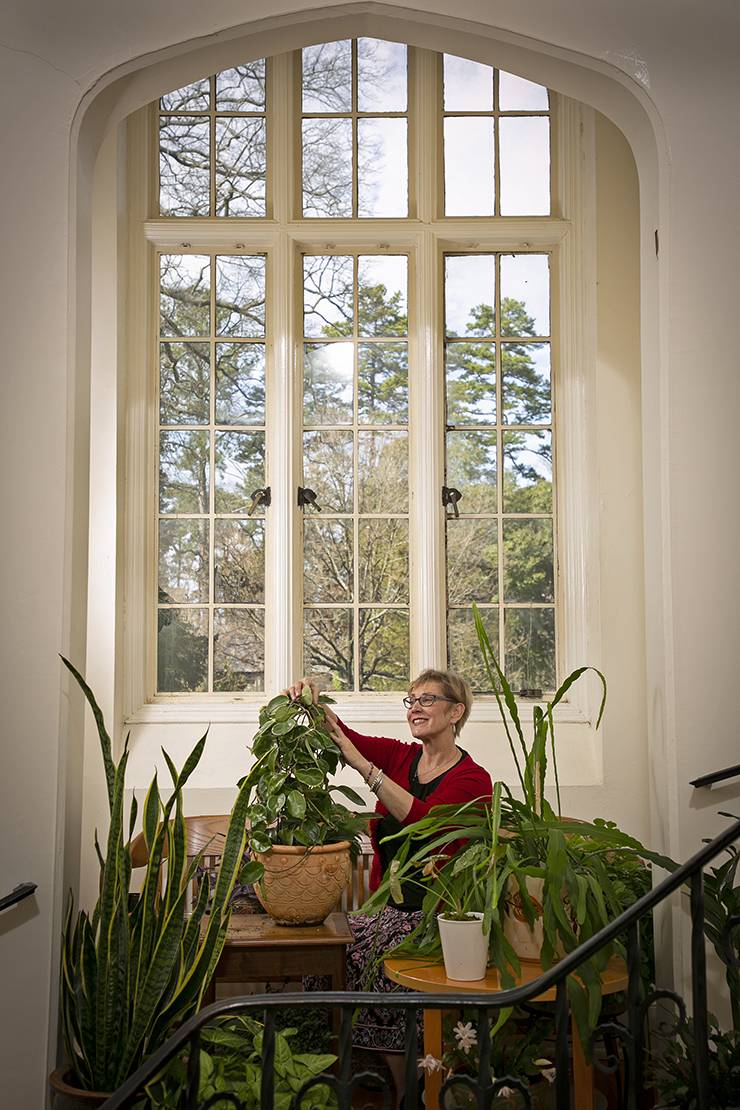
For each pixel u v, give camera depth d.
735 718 3.16
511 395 4.56
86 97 3.16
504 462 4.54
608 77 3.36
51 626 2.98
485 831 2.74
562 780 4.12
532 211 4.55
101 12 3.18
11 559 2.99
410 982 2.59
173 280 4.56
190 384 4.53
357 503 4.51
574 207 4.49
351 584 4.49
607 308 4.29
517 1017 2.83
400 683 4.45
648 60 3.30
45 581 2.99
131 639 4.29
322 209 4.55
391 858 3.34
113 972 2.59
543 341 4.58
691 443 3.21
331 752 3.09
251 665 4.44
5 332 3.05
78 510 3.12
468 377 4.56
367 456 4.54
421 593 4.40
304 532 4.50
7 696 2.95
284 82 4.54
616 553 4.21
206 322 4.54
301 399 4.53
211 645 4.43
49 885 2.90
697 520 3.20
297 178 4.54
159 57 3.22
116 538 4.13
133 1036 2.58
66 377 3.05
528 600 4.49
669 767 3.14
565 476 4.47
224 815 4.05
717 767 3.14
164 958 2.61
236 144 4.57
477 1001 1.94
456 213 4.55
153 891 2.68
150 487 4.45
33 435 3.03
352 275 4.58
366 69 4.60
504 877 2.58
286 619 4.37
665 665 3.18
